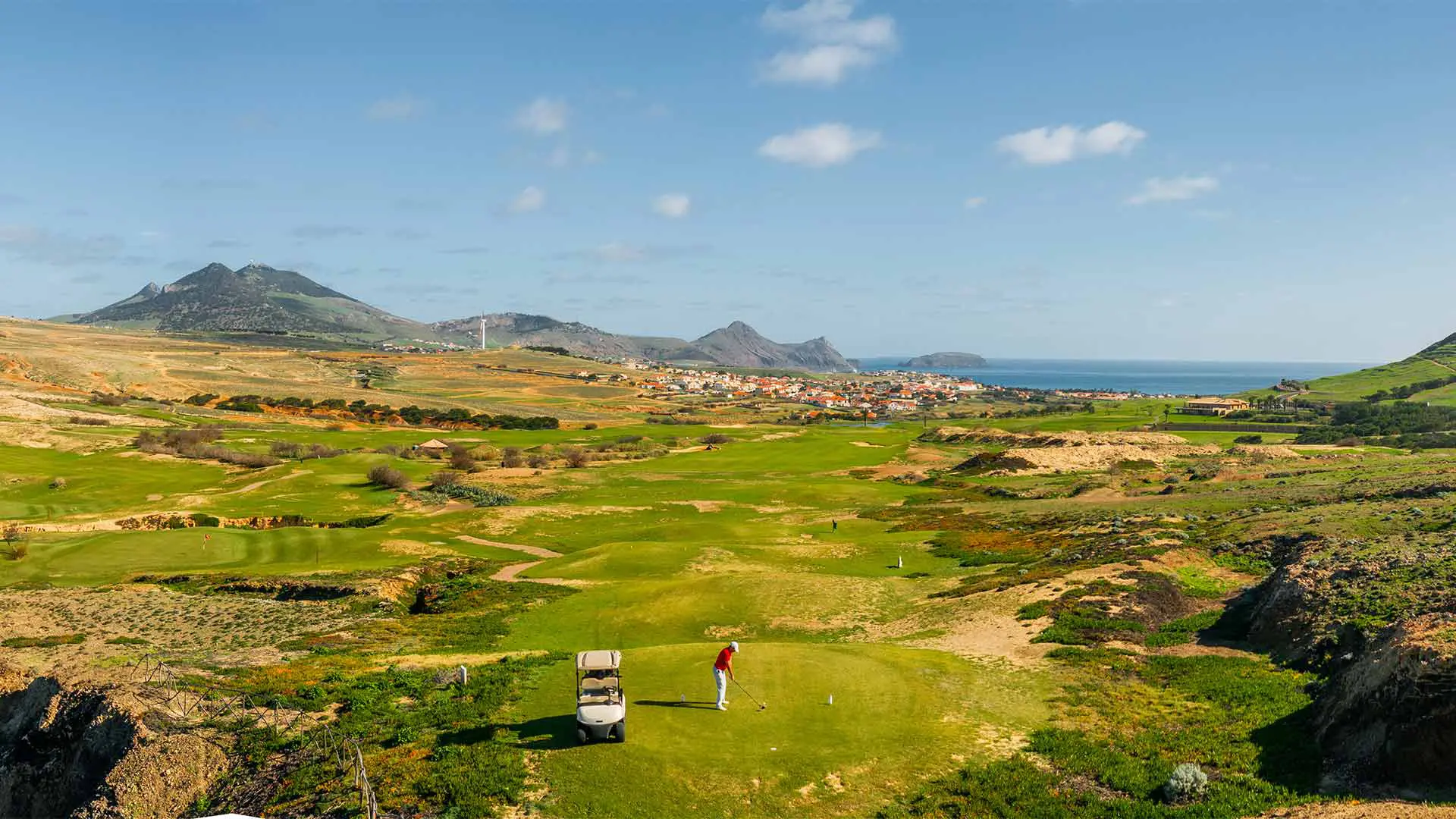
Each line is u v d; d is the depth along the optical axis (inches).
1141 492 3038.9
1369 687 843.4
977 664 1186.0
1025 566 1904.5
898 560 2198.6
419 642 1566.2
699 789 801.6
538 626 1660.9
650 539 2726.4
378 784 848.9
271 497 3437.5
